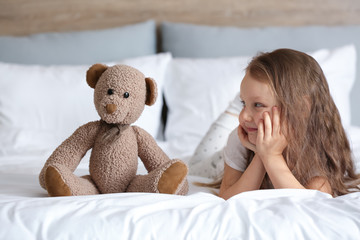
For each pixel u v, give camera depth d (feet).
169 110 6.64
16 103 5.98
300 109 3.23
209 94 6.23
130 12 7.61
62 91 6.04
